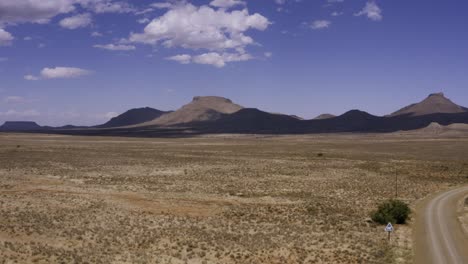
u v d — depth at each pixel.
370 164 116.69
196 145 188.62
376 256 37.81
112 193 64.88
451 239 44.34
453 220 53.47
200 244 40.16
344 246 40.88
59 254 34.84
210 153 142.50
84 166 98.12
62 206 53.81
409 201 66.88
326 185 80.50
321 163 116.56
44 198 57.84
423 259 37.53
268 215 54.31
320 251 39.09
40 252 34.94
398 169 108.12
